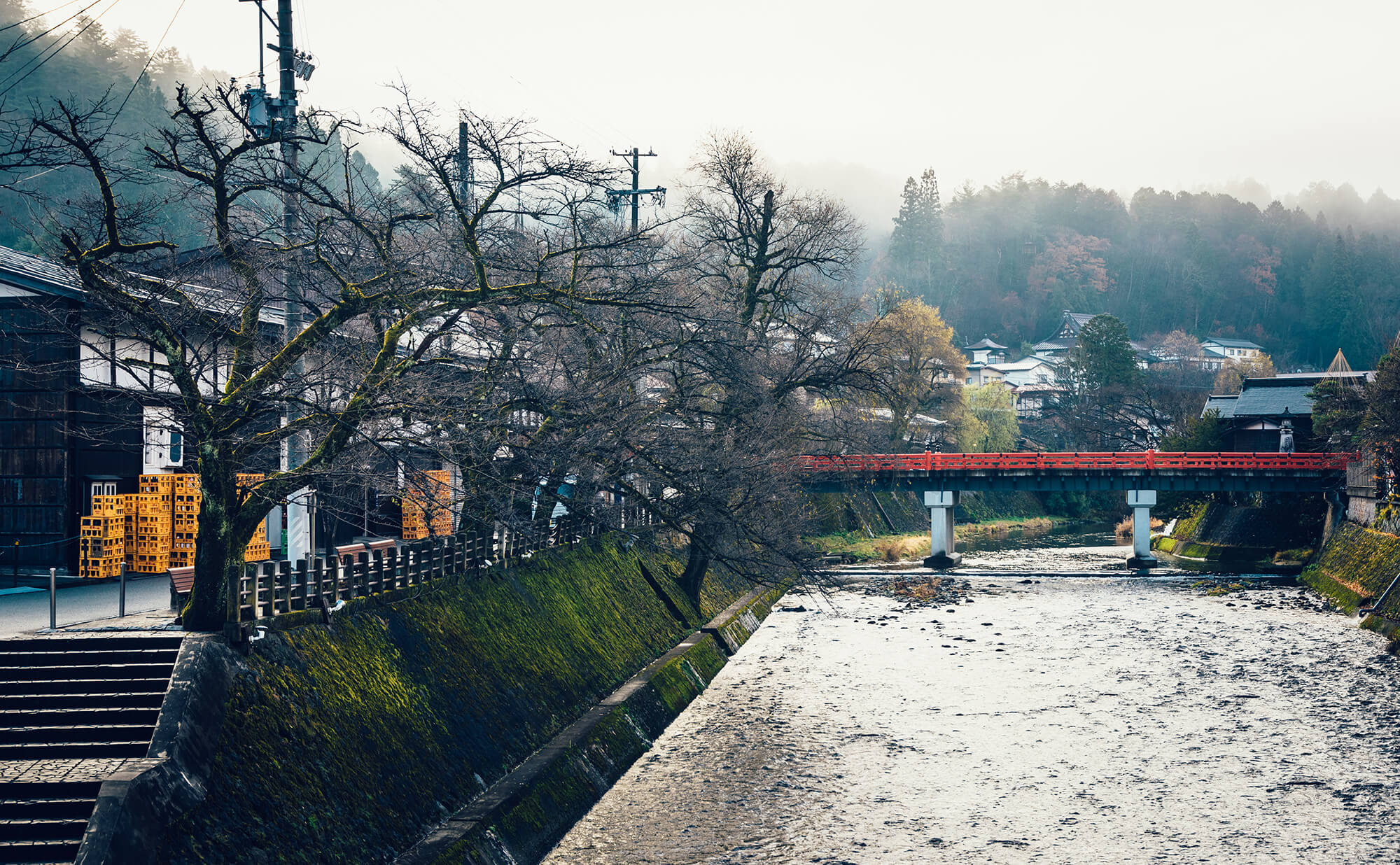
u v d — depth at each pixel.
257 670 14.27
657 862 16.36
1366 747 21.84
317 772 13.97
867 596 45.22
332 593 16.81
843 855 16.58
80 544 23.77
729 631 33.69
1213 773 20.44
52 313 19.20
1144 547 53.38
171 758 11.98
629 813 18.50
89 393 22.80
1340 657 30.91
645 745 22.34
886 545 62.56
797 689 27.62
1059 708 25.45
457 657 19.14
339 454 16.78
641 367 24.52
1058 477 53.31
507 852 15.66
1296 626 36.41
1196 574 51.03
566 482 23.22
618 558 31.45
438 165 16.52
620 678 24.67
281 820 12.86
